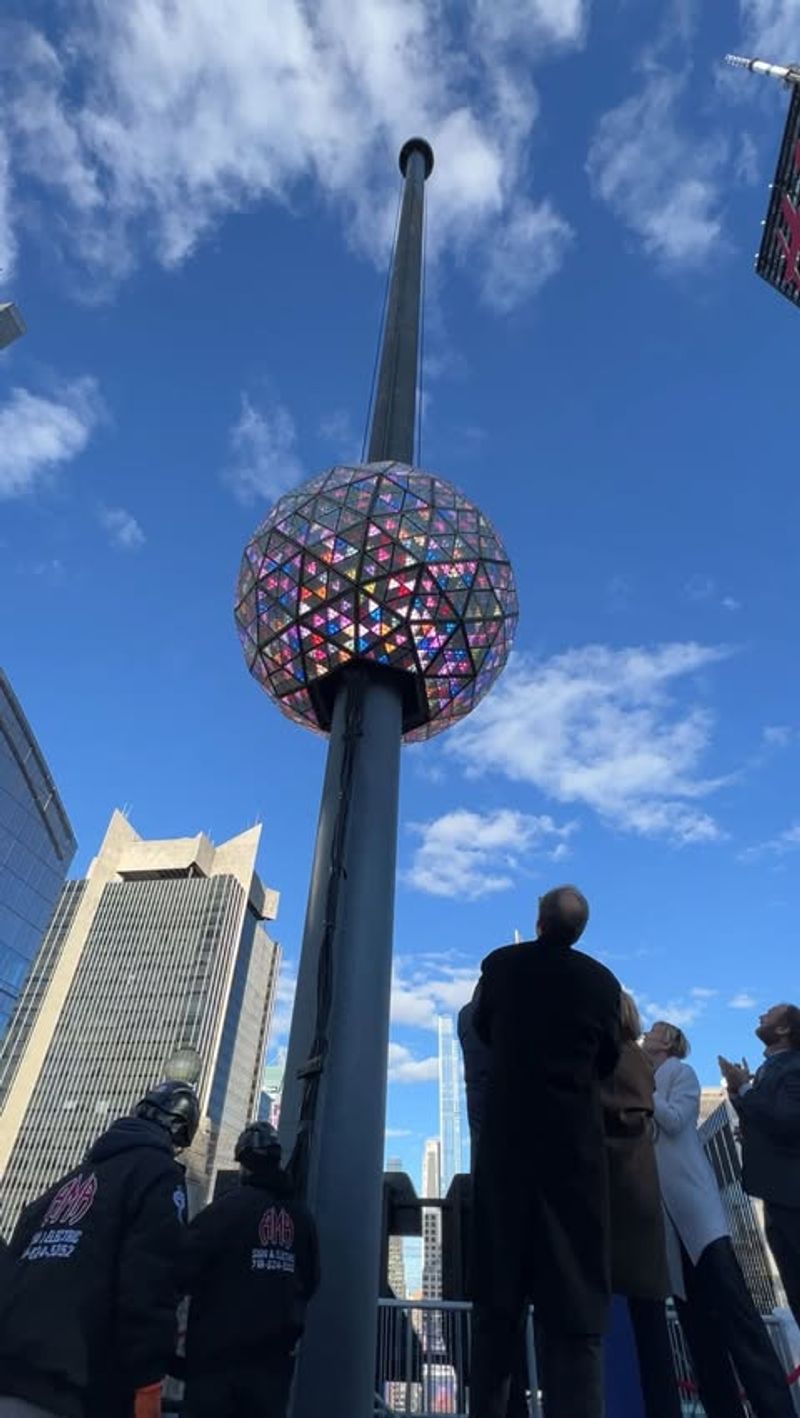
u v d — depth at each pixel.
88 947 159.12
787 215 40.41
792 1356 6.01
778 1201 4.84
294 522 6.98
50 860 99.94
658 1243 3.94
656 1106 5.07
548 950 3.91
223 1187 5.65
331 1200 4.53
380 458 8.41
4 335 65.38
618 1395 4.78
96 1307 3.13
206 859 175.88
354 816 5.90
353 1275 4.38
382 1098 4.96
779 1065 5.12
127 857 176.12
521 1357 4.30
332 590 6.67
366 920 5.43
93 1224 3.31
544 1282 3.11
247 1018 160.75
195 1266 4.06
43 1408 2.90
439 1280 6.35
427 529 6.86
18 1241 3.46
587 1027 3.60
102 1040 144.75
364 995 5.15
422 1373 5.91
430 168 13.30
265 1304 3.98
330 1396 4.07
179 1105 3.98
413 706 7.14
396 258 10.79
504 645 7.45
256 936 171.88
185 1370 3.94
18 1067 143.00
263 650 7.16
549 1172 3.30
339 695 6.76
